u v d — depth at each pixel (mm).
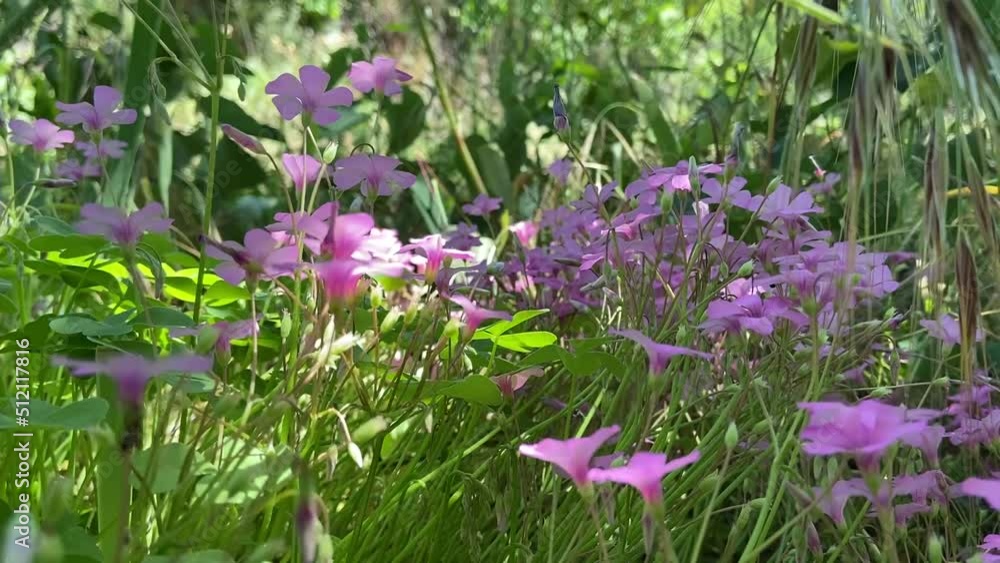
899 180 214
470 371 254
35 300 323
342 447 202
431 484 241
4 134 304
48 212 361
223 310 296
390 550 227
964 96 192
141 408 158
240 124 452
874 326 237
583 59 611
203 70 231
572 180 503
